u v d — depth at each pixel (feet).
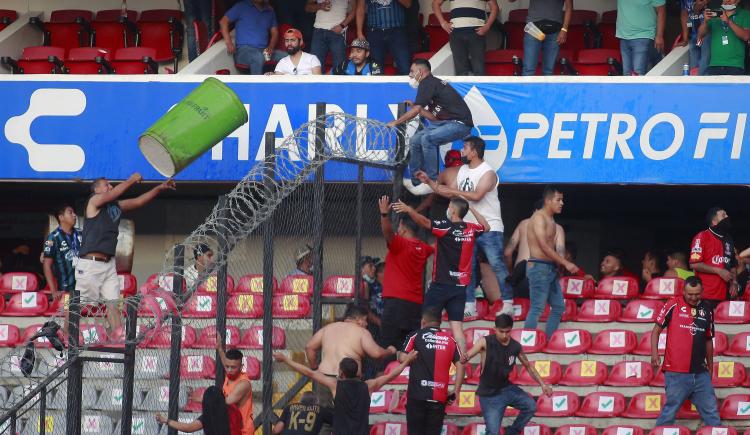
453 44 170.91
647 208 201.57
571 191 191.83
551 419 139.54
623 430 134.31
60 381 122.62
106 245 141.90
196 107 143.33
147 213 194.29
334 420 112.88
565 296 158.81
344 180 147.43
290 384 134.51
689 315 132.36
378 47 178.60
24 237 204.95
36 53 192.95
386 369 140.26
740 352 147.13
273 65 189.98
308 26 193.36
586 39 193.77
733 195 191.01
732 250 149.79
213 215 116.88
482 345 127.44
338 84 162.09
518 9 197.98
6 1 212.84
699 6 168.14
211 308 142.00
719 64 162.30
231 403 113.91
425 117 150.51
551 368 143.84
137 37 200.03
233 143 163.53
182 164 143.13
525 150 160.56
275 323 139.74
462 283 135.54
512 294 149.89
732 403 138.92
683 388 132.36
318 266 126.11
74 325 110.22
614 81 159.53
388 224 132.36
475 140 148.46
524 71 170.09
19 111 167.02
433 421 123.44
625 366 144.25
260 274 143.43
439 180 152.35
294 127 162.61
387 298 135.64
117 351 111.34
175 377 116.16
